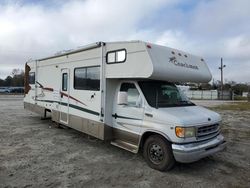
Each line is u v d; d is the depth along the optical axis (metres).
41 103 10.65
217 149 5.48
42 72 10.52
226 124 12.38
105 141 7.16
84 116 7.49
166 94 6.13
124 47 6.02
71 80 8.23
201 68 6.80
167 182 4.82
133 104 6.05
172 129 5.03
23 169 5.23
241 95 69.88
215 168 5.68
